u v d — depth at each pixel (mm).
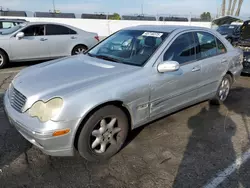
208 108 4438
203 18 27328
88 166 2674
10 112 2635
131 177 2525
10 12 19984
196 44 3748
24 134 2539
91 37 8672
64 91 2459
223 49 4316
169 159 2848
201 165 2752
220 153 2998
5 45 7094
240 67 4781
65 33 8156
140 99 2908
